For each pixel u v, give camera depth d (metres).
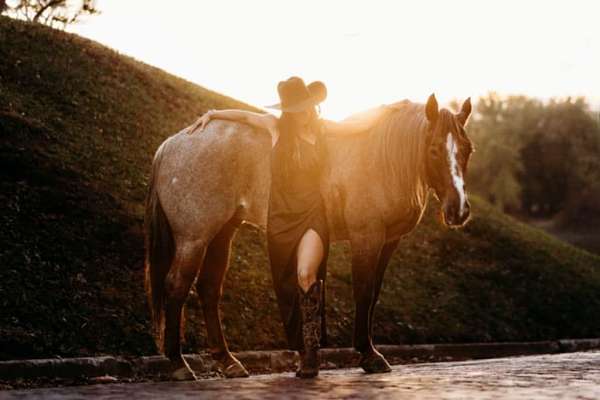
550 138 64.56
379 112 7.19
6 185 11.50
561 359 9.32
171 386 6.05
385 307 13.34
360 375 6.70
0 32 16.33
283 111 6.68
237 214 7.32
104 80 16.72
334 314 12.18
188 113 17.56
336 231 7.11
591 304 17.64
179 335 7.01
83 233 11.13
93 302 9.51
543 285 17.62
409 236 17.50
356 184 6.93
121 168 13.52
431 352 12.23
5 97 13.88
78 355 8.27
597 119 65.88
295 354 10.06
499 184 60.19
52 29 17.81
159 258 7.26
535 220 64.56
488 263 17.84
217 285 7.48
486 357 12.88
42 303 9.04
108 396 5.34
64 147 13.23
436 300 14.77
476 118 65.12
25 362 7.43
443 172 6.64
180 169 7.20
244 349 10.05
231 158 7.16
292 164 6.62
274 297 11.81
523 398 4.86
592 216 63.81
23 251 10.01
